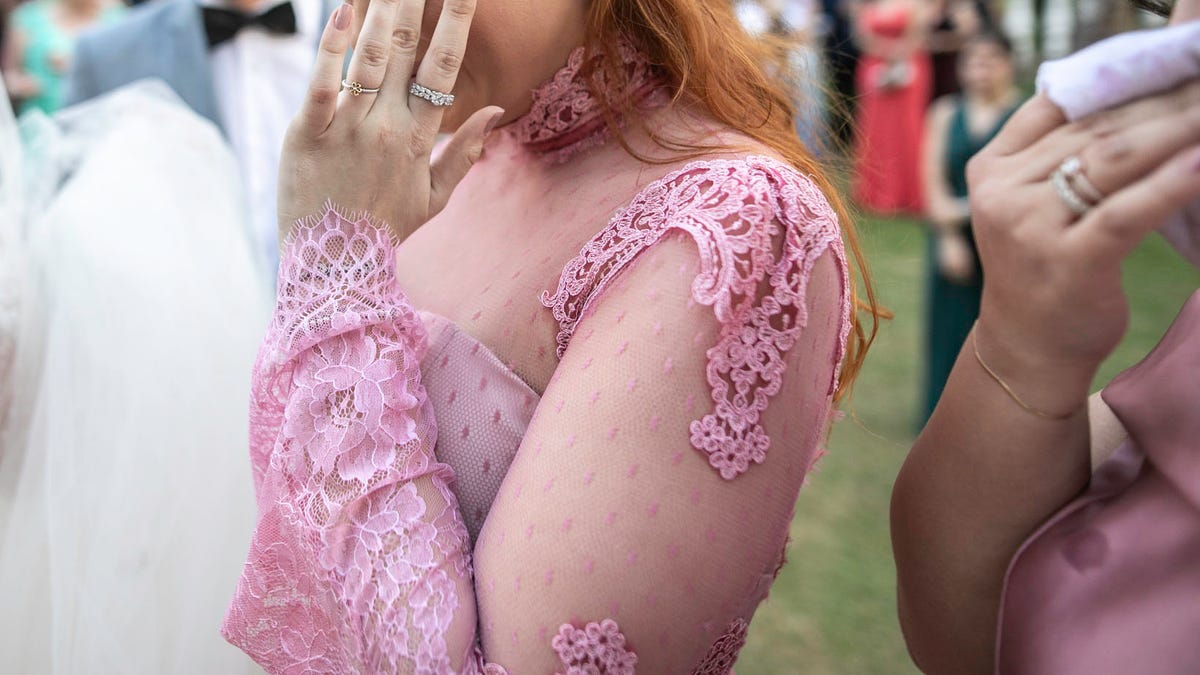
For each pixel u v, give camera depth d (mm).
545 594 988
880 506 3705
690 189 1081
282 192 1113
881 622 3043
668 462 993
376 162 1103
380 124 1100
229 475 1776
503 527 1036
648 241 1055
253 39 2561
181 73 2471
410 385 1099
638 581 983
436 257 1362
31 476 1697
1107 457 1058
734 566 1024
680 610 1001
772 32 1471
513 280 1190
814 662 2861
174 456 1717
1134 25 1082
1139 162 798
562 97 1215
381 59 1095
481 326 1187
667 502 989
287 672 1199
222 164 2156
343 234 1096
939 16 7070
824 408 1091
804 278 1047
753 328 1024
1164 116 791
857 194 1619
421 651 1006
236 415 1826
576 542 986
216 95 2531
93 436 1687
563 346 1119
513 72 1177
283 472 1084
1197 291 946
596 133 1229
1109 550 923
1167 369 908
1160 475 919
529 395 1136
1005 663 1000
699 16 1200
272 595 1176
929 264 4277
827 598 3166
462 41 1098
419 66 1161
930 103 7156
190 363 1781
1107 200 815
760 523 1033
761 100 1310
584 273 1104
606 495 989
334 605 1072
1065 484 987
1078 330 888
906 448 4176
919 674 2801
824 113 1523
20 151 1837
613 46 1188
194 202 1995
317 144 1098
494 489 1121
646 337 1014
